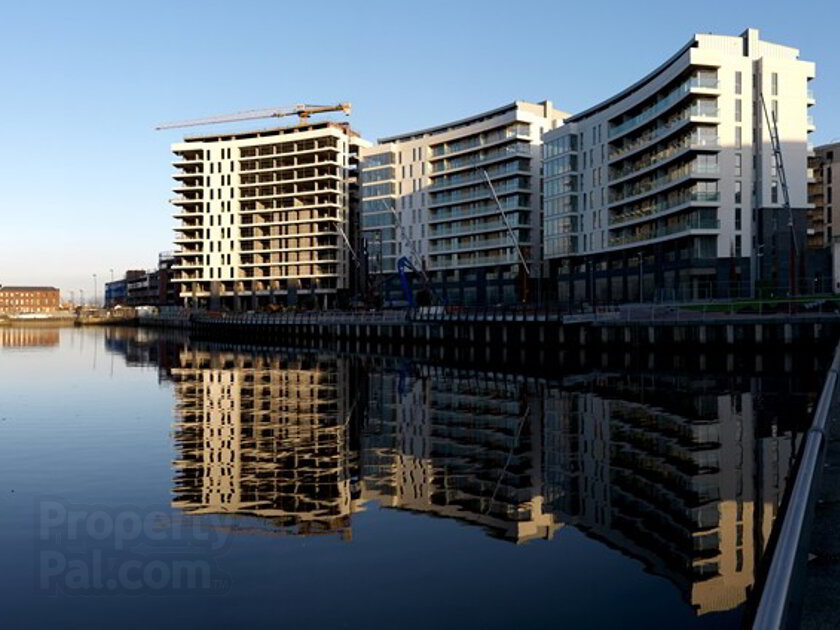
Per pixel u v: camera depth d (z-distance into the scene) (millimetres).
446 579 12578
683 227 72438
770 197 71438
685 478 19203
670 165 76875
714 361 51219
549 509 16672
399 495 18172
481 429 27469
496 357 60875
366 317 84688
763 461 21000
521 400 34906
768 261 70938
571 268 96250
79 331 137875
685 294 72250
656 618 10906
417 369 52438
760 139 71812
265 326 96750
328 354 70188
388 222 118875
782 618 3291
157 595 12102
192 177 135875
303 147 130000
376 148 120688
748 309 57875
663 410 30609
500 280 105500
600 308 62875
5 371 55438
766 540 14203
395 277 117812
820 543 6449
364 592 12078
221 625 11008
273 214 130625
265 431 27750
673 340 54125
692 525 15227
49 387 44188
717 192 70938
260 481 19766
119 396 39375
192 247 137750
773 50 74375
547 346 59938
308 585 12398
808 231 73625
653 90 78750
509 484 19078
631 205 84938
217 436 26750
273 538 14875
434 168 115188
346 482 19594
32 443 25344
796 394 34562
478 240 108188
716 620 10781
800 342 53094
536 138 104250
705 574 12570
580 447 23578
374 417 30891
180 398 38219
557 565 13117
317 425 29047
